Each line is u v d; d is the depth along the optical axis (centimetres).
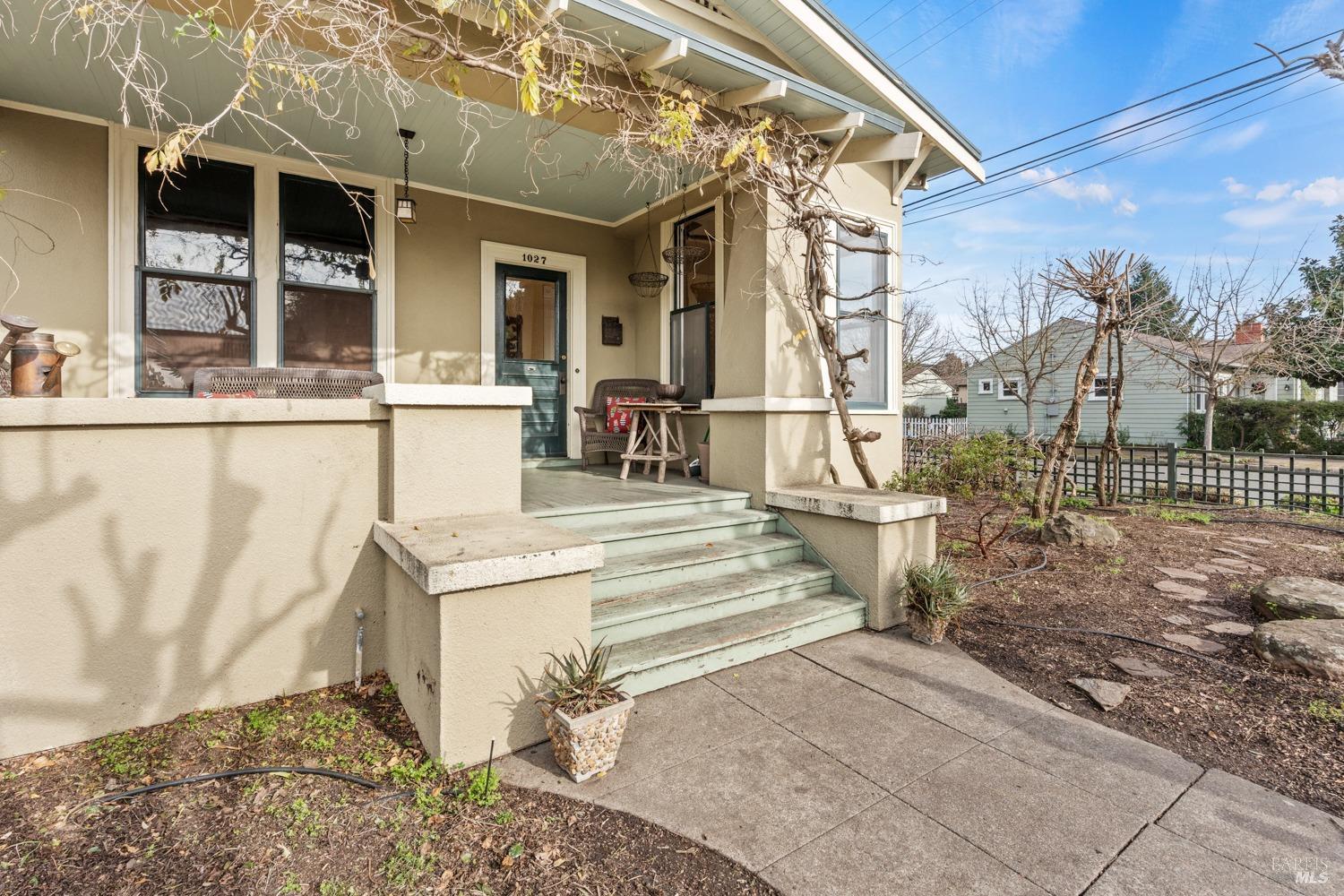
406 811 190
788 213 435
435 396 268
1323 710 249
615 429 602
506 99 346
